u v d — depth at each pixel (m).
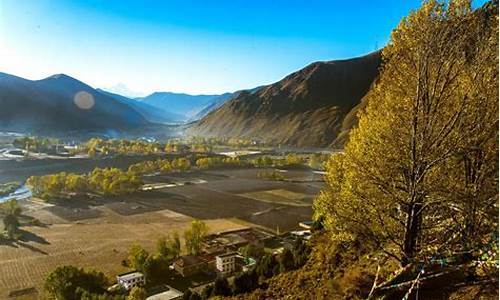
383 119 15.58
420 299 14.07
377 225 15.95
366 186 15.66
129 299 42.88
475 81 13.81
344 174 16.64
